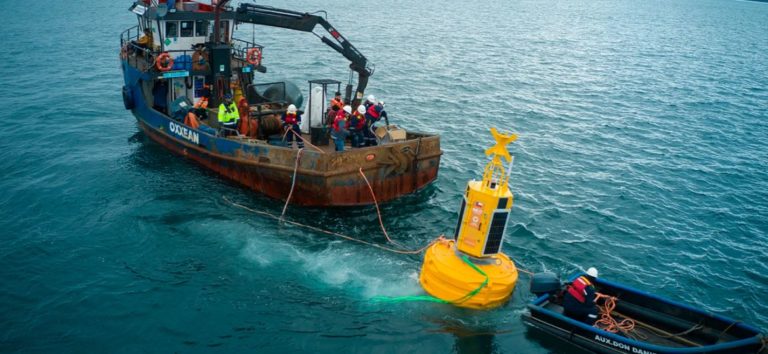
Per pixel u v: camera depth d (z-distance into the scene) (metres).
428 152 19.58
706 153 28.11
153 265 14.63
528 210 19.45
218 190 19.30
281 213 17.88
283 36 59.56
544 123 31.91
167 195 18.78
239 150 18.92
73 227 16.55
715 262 16.69
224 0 19.94
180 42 21.70
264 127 20.25
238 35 58.12
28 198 18.41
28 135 25.11
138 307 12.89
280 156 17.98
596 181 22.98
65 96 32.44
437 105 34.28
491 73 46.62
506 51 61.41
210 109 20.97
